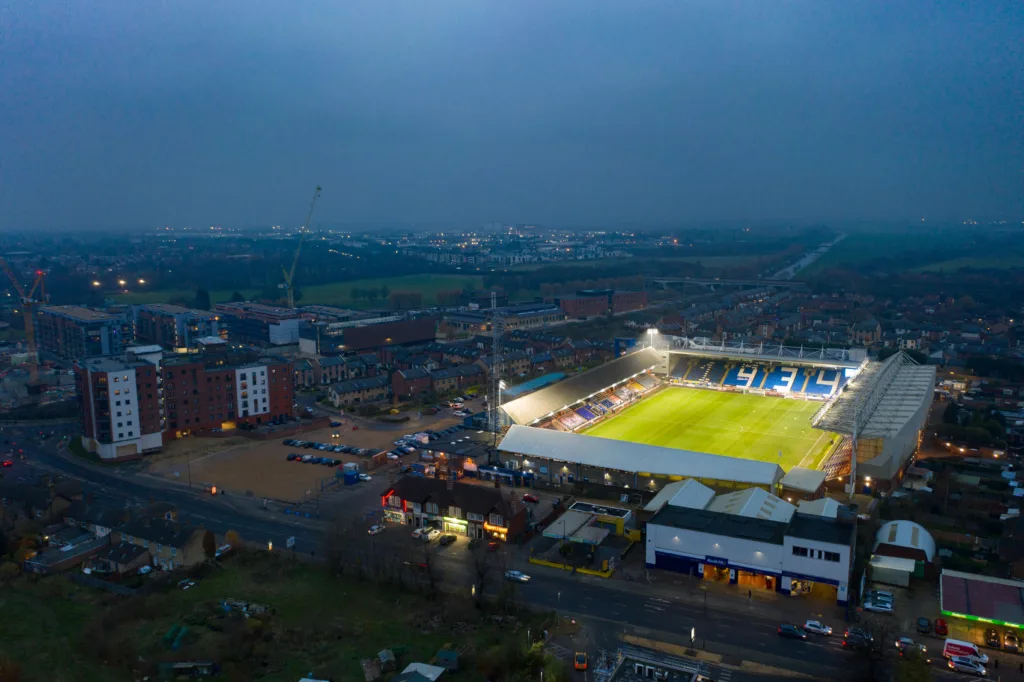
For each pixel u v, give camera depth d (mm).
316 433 156750
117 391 137750
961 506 107438
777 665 68750
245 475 129250
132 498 117938
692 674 66000
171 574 90688
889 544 88625
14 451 145875
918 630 74125
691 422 153375
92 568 95000
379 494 118375
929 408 147625
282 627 77562
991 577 81062
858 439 113000
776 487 107000
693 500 99312
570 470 120938
